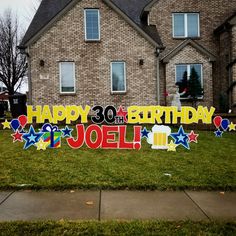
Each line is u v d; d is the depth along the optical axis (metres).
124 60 18.86
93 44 18.78
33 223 4.92
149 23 21.22
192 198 6.39
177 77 19.75
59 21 18.64
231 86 19.20
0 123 14.93
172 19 21.39
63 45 18.62
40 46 18.53
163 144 10.33
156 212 5.59
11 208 5.78
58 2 21.80
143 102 18.89
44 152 10.04
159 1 21.30
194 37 21.47
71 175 7.76
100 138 10.34
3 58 39.19
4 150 10.34
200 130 14.66
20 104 18.16
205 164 8.88
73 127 14.64
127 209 5.74
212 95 19.83
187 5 21.44
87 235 4.53
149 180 7.38
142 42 18.89
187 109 11.29
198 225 4.88
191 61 19.66
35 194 6.61
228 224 4.93
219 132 11.46
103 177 7.61
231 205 5.99
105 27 18.83
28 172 8.02
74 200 6.22
